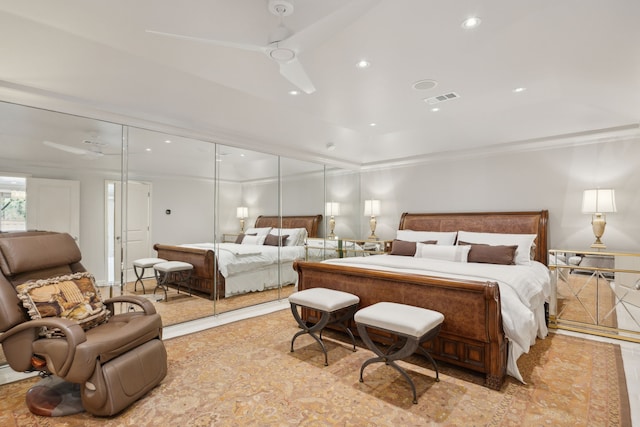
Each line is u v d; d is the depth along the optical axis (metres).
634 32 1.85
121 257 3.51
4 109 2.78
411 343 2.27
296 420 2.02
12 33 2.12
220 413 2.10
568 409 2.12
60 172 3.10
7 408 2.18
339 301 2.90
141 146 3.62
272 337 3.42
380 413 2.09
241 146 4.46
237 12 1.82
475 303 2.47
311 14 1.79
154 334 2.46
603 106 3.35
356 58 2.46
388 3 1.79
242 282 4.61
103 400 2.00
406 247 4.74
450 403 2.20
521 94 3.21
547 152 4.45
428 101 3.40
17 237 2.45
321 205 5.80
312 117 4.20
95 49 2.38
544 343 3.27
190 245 4.06
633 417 2.03
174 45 2.22
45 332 2.17
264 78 2.78
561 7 1.78
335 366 2.75
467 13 1.88
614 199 3.79
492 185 4.91
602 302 3.60
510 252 3.89
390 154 5.71
